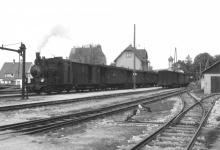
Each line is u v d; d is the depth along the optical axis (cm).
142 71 5841
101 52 8900
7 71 9400
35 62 2994
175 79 5650
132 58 8012
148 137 833
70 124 1166
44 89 2909
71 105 2000
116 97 2838
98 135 973
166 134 941
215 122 1245
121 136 955
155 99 2403
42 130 1007
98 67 3997
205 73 3934
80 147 794
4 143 830
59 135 962
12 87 4759
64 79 3150
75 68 3450
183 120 1302
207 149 753
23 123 1128
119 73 4738
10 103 2055
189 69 11400
